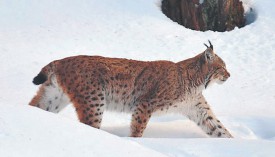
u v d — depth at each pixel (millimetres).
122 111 20547
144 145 14344
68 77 19734
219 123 20469
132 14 36344
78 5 37125
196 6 36250
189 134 20516
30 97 23781
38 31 33344
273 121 21297
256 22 35719
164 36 33688
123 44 32219
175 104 20438
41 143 11602
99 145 12227
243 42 33125
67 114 21562
